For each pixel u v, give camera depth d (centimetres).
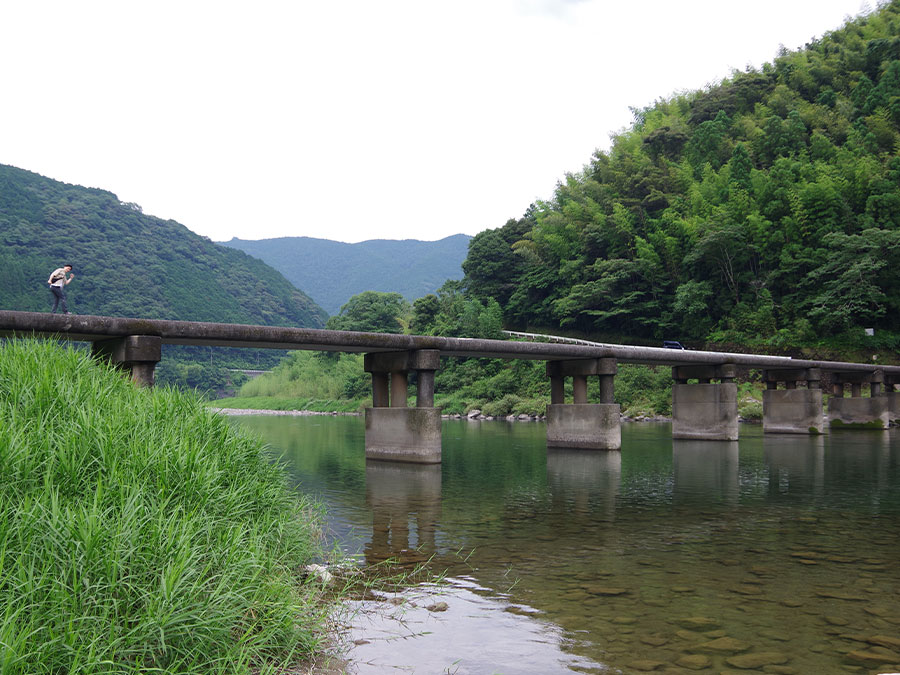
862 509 1384
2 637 362
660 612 696
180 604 467
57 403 750
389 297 11500
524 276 8731
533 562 914
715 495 1579
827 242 6197
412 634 626
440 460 2280
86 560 465
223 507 700
